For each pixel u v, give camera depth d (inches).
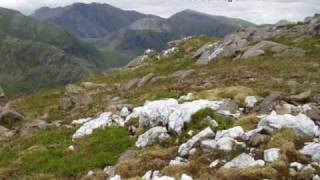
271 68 1790.1
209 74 1882.4
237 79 1609.3
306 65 1788.9
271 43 2342.5
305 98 1136.2
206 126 1056.2
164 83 2032.5
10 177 1104.2
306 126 939.3
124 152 1071.6
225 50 2586.1
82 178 989.8
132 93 1952.5
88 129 1295.5
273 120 952.3
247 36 2783.0
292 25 2915.8
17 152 1301.7
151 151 997.2
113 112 1422.2
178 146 1014.4
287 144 853.2
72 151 1171.3
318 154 826.2
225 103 1149.1
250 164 828.0
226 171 800.3
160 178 815.1
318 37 2487.7
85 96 2135.8
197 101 1165.1
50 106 2255.2
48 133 1403.8
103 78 3085.6
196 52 2933.1
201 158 893.8
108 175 965.2
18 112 2166.6
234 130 959.6
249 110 1135.0
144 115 1194.6
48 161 1138.7
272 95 1134.4
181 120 1103.6
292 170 780.6
